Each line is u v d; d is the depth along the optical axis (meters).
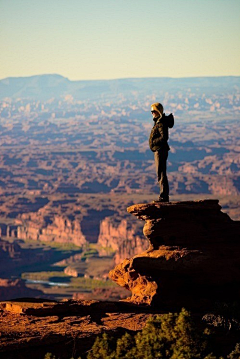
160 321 37.06
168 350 35.41
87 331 38.16
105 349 35.16
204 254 44.12
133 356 34.53
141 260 44.81
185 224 44.97
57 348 36.78
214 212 45.75
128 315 42.03
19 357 35.66
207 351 36.12
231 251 44.81
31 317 40.84
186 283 44.56
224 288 44.78
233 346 39.41
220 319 41.16
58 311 41.59
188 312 36.62
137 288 45.81
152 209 44.91
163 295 44.56
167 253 44.38
